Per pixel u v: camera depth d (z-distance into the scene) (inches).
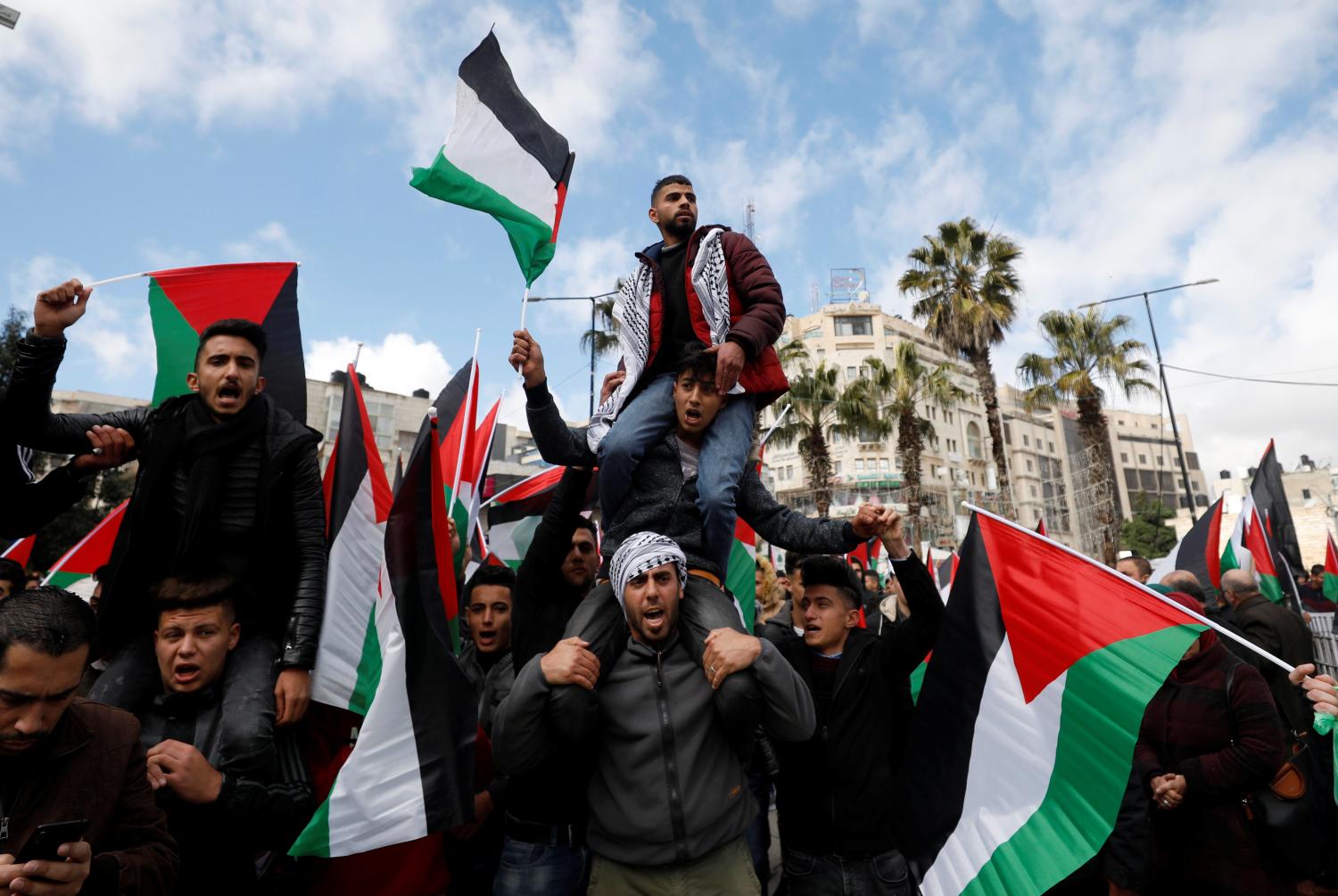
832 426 1002.1
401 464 214.4
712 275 111.8
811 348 2469.2
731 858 98.3
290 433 111.0
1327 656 241.0
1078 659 103.4
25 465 112.5
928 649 127.5
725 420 107.3
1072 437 3085.6
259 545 107.6
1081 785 96.7
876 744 125.5
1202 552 319.9
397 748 102.8
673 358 116.4
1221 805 128.2
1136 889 133.0
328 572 118.6
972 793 107.4
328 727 120.3
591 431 114.3
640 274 120.3
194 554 102.6
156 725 97.7
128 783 77.5
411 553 111.5
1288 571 297.9
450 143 123.5
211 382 105.3
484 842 131.9
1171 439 3786.9
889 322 2501.2
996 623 114.1
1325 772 126.1
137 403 1402.6
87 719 76.0
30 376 100.4
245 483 107.3
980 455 2620.6
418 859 119.6
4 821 68.6
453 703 109.0
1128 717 94.7
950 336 877.8
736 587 199.3
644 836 94.4
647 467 107.1
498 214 125.8
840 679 128.9
